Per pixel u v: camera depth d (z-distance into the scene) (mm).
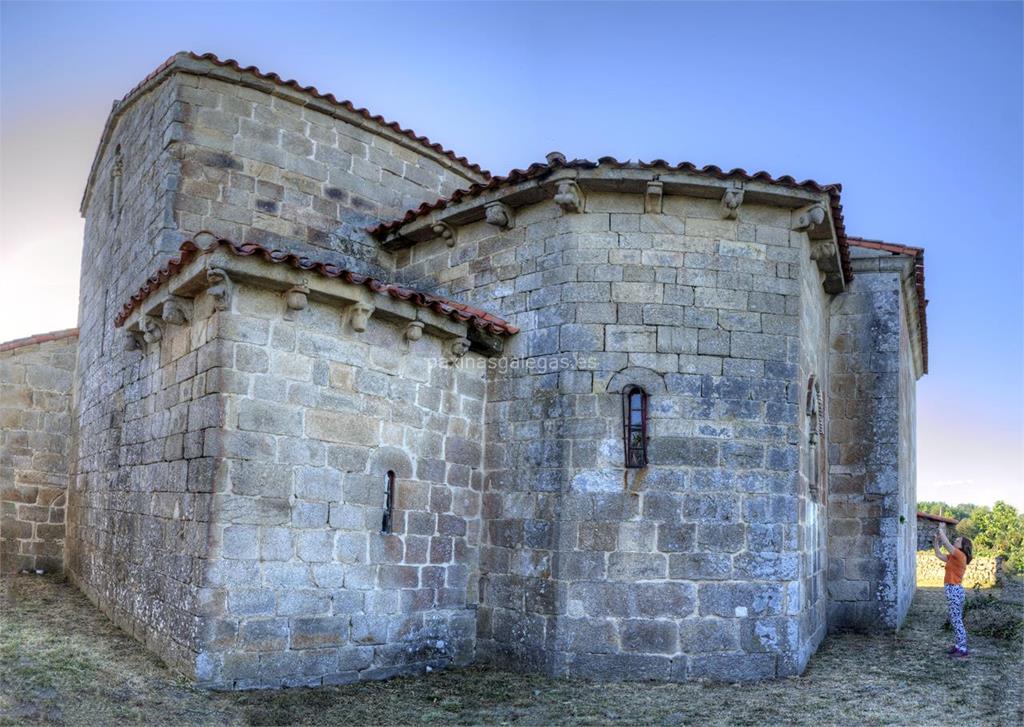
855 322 14039
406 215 12180
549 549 9984
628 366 10148
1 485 15031
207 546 8273
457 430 10695
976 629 13336
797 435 10328
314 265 8773
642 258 10383
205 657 8117
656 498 9859
